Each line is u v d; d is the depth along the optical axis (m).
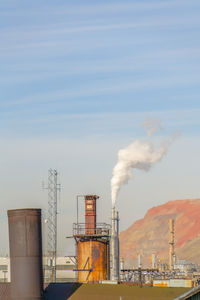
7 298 74.50
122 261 180.62
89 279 91.25
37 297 72.75
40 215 74.06
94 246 92.44
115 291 74.88
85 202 96.50
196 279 87.06
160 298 70.44
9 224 74.12
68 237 94.69
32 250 72.88
